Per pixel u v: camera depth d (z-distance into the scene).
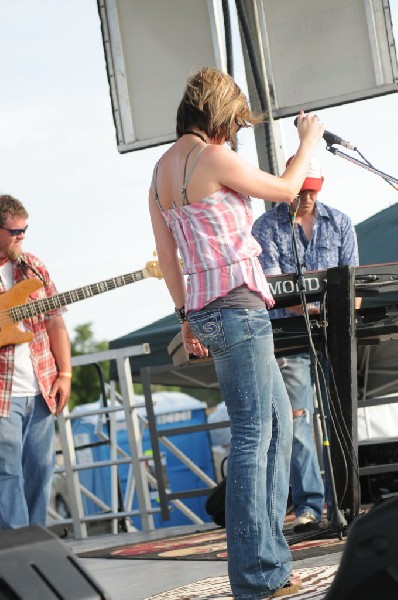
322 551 4.23
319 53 7.20
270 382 3.42
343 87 7.16
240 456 3.38
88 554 5.91
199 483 10.95
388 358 7.29
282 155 7.23
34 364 5.29
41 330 5.41
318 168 5.30
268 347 3.42
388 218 8.75
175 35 7.51
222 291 3.36
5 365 5.19
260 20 7.23
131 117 7.55
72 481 8.54
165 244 3.68
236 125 3.59
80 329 43.06
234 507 3.37
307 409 5.39
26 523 5.13
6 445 5.11
